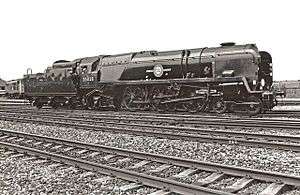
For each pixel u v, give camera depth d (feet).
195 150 32.96
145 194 21.93
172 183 21.90
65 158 29.71
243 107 61.31
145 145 36.27
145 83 72.23
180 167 27.27
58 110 83.87
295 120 48.39
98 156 32.81
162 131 44.34
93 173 26.66
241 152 31.48
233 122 48.16
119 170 25.16
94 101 82.53
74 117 63.82
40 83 95.45
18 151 35.12
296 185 21.49
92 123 54.80
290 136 35.04
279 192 21.04
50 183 24.84
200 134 40.96
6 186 24.48
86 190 23.09
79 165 28.30
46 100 94.89
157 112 71.10
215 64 64.18
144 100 73.46
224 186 22.77
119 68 77.71
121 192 22.41
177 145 35.40
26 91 100.48
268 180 22.67
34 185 24.47
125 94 76.89
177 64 68.74
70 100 88.84
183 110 68.33
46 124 55.67
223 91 62.80
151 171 26.58
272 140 36.29
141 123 52.24
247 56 60.85
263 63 64.44
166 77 70.54
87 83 83.82
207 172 25.71
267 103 59.98
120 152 31.99
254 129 44.06
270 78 65.46
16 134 44.78
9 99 167.22
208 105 64.85
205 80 64.34
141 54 76.23
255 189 21.93
